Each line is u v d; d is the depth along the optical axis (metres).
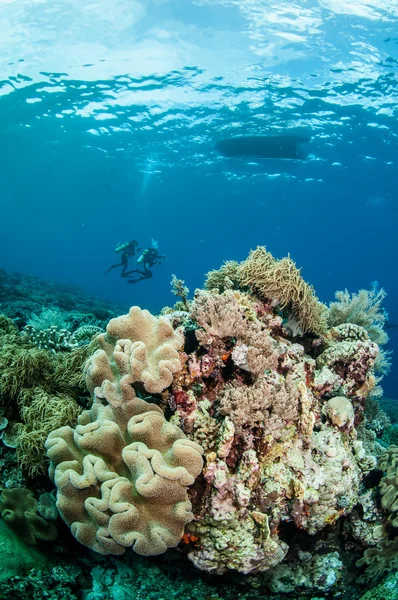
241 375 3.83
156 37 18.50
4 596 2.81
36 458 3.72
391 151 27.75
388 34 16.42
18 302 13.85
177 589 3.37
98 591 3.22
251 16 16.47
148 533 2.82
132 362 3.30
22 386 4.28
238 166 35.62
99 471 2.96
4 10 16.77
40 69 22.17
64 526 3.54
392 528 3.89
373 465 4.00
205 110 25.50
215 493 3.13
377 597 3.17
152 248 21.02
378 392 6.05
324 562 3.69
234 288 5.43
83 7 16.58
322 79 19.98
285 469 3.38
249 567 3.14
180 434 3.26
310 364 4.34
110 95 25.03
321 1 15.23
